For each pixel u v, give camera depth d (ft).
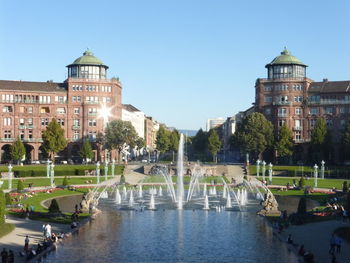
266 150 574.56
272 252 163.53
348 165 521.24
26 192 326.24
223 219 229.86
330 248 164.55
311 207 271.90
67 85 596.70
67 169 463.01
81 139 588.91
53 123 522.06
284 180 439.22
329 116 570.46
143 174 498.28
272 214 240.94
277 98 587.68
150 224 215.10
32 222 213.46
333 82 589.32
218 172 508.53
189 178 470.80
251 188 380.17
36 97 580.71
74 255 158.20
